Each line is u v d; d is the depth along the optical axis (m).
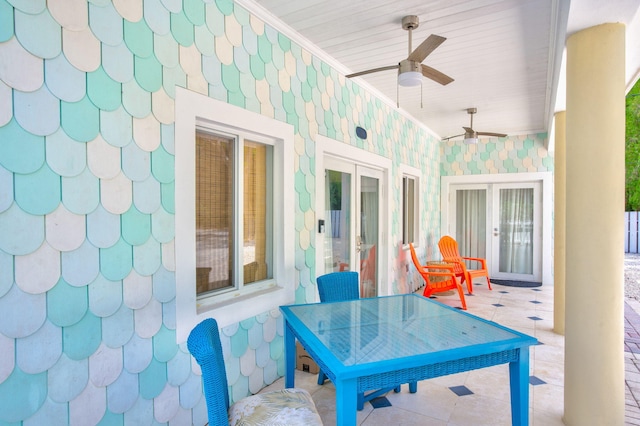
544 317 4.81
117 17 1.92
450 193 7.98
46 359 1.66
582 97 2.23
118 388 1.94
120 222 1.94
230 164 2.79
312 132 3.48
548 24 2.99
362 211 4.73
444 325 2.14
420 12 2.84
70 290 1.74
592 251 2.21
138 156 2.03
